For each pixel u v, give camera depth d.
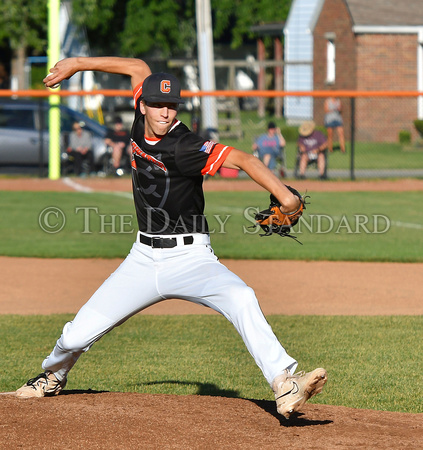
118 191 67.06
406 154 94.75
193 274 15.84
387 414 17.88
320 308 31.30
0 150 75.38
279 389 14.98
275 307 31.38
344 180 74.44
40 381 18.08
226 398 18.75
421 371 22.81
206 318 30.05
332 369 22.94
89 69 18.11
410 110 106.69
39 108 73.56
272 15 148.00
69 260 41.31
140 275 16.17
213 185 72.31
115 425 16.23
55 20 75.69
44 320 29.00
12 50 163.50
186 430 16.02
